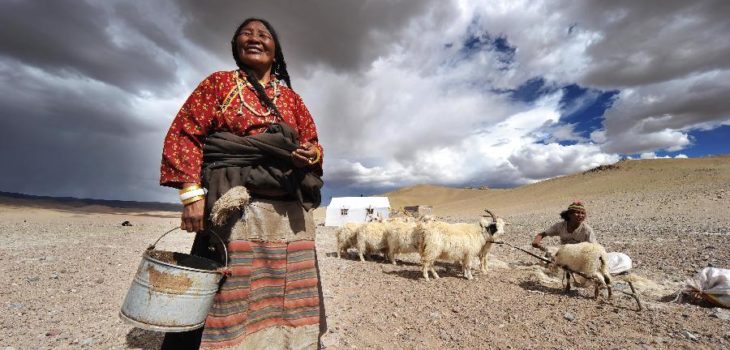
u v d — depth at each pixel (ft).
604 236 48.93
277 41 7.28
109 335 13.60
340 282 24.06
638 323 15.26
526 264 30.42
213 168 5.89
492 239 25.82
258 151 6.04
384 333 14.35
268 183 6.15
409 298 19.70
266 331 6.29
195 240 6.72
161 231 61.21
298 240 6.72
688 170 195.11
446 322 15.67
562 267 20.70
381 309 17.63
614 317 16.10
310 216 7.02
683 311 16.70
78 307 17.01
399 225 32.24
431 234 24.57
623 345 13.04
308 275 6.75
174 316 5.42
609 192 180.24
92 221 90.02
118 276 23.82
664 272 25.85
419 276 26.18
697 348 12.72
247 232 6.14
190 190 5.77
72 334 13.71
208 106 6.24
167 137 6.09
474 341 13.57
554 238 51.29
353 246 36.78
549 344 13.24
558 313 16.78
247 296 6.03
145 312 5.45
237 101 6.35
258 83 6.67
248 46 6.83
